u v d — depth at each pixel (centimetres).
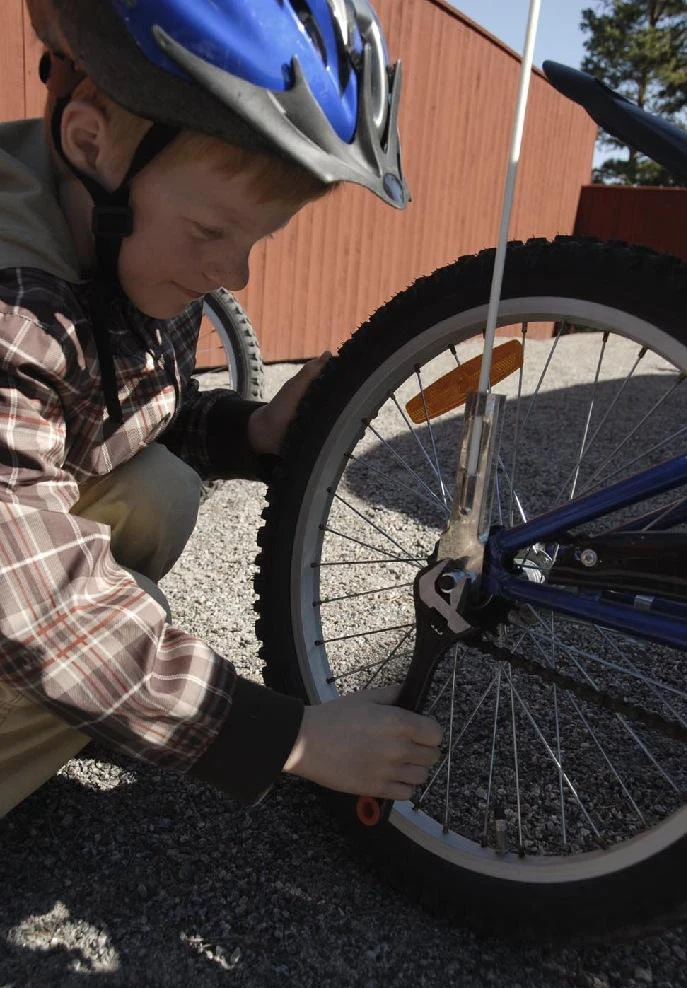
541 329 562
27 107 345
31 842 104
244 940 92
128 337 90
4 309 73
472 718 133
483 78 637
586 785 122
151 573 120
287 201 78
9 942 90
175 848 105
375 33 86
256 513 231
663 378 526
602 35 2500
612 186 891
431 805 115
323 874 102
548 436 345
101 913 94
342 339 548
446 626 91
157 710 79
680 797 105
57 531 75
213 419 126
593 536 91
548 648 152
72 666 76
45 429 77
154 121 71
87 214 81
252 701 83
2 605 73
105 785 116
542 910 90
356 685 145
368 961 90
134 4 69
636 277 89
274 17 74
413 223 594
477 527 89
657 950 94
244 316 201
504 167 704
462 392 105
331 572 198
